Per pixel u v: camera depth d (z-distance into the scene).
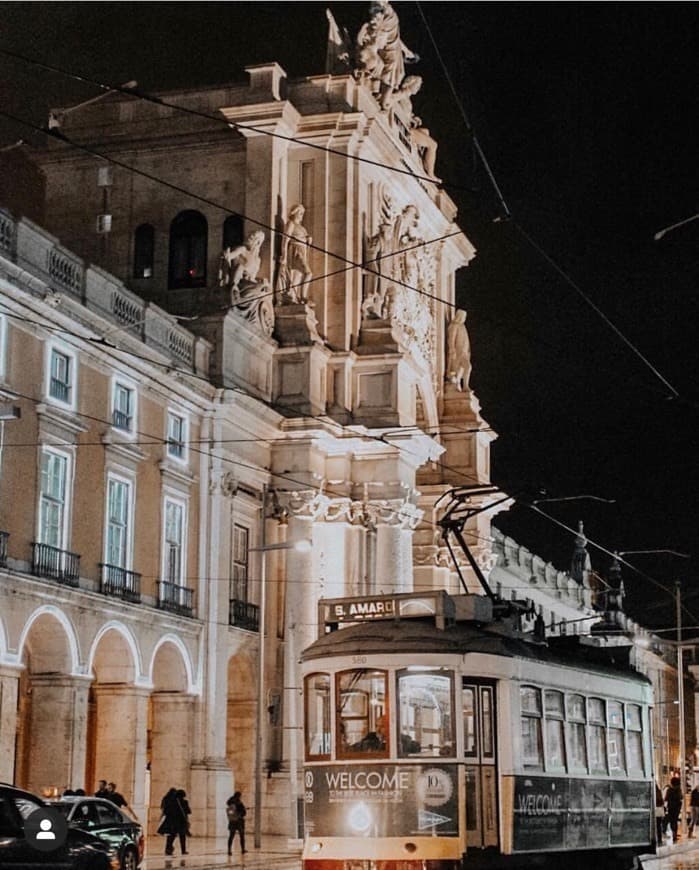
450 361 41.25
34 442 23.34
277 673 31.42
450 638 14.14
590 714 16.12
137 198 35.50
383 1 37.28
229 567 29.44
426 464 40.47
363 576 33.28
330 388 33.69
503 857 13.89
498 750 14.16
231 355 30.42
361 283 34.88
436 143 40.88
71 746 23.45
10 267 22.55
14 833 11.88
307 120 34.69
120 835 17.64
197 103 35.19
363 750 13.91
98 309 25.61
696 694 78.19
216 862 21.77
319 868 13.91
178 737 27.78
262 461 31.88
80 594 23.80
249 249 32.31
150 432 27.19
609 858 16.47
